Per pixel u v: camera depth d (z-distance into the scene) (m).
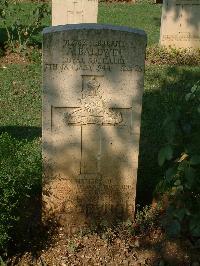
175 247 1.97
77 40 1.82
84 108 1.93
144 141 2.82
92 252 1.96
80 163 2.03
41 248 1.98
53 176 2.03
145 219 2.11
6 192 1.80
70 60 1.85
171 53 4.32
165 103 3.27
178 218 1.86
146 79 3.73
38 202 2.20
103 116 1.95
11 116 3.10
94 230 2.08
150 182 2.39
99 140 2.00
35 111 3.18
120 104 1.94
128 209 2.13
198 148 1.79
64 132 1.96
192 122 1.83
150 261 1.92
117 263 1.92
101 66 1.87
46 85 1.88
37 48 4.28
